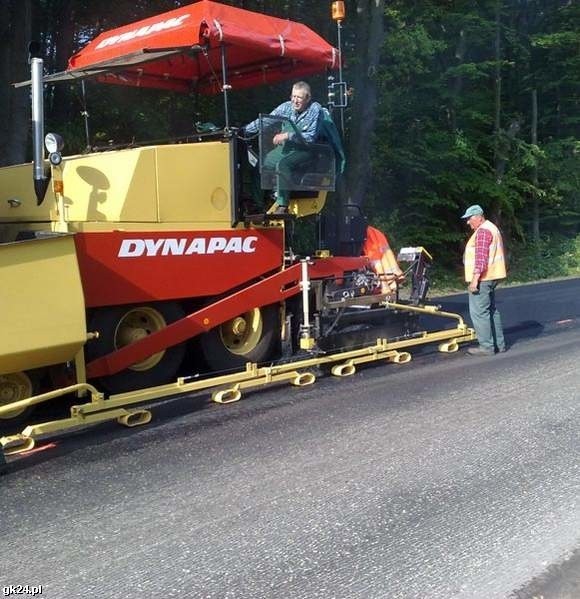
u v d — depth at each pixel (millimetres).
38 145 5211
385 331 7523
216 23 5820
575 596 3113
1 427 5160
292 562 3357
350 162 15031
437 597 3088
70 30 12883
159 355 5953
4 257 4527
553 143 22656
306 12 15047
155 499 4023
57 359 4879
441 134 18672
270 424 5359
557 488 4230
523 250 21031
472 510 3924
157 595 3078
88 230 5293
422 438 5062
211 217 5992
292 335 6914
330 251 7496
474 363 7508
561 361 7590
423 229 18188
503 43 21266
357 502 4000
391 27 17406
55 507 3920
